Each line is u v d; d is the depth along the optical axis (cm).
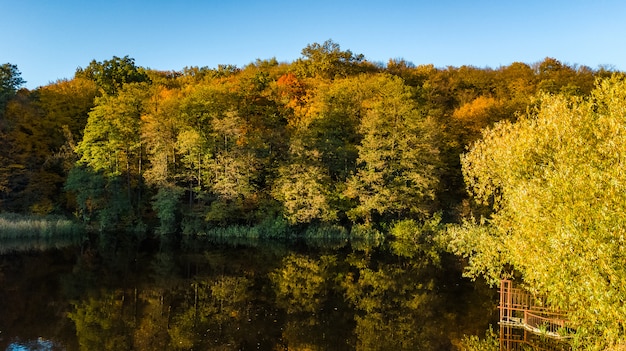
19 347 1717
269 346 1814
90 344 1770
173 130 5078
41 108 5375
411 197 4809
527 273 1571
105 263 3397
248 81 6222
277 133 5056
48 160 4969
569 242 1079
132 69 6975
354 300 2516
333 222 5019
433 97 6456
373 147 4728
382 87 5728
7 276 2891
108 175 4719
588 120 1603
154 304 2353
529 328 1988
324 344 1842
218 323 2083
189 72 9056
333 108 5331
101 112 4853
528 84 6512
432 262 3656
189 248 4153
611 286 995
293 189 4706
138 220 5025
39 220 4512
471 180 2314
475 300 2519
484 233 2289
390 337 1917
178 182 5147
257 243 4497
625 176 1043
